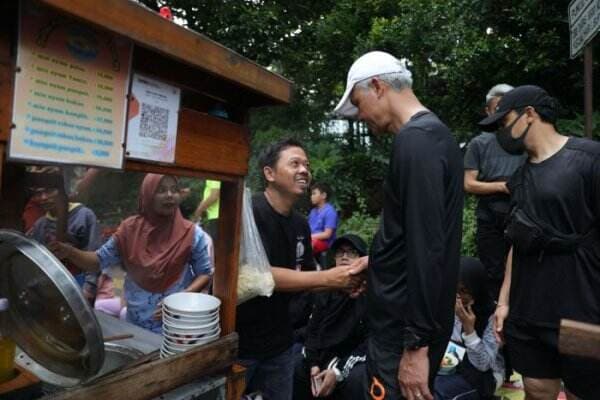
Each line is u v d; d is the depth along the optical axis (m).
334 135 9.15
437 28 7.18
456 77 6.50
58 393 0.91
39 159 0.85
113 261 1.78
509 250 2.28
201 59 1.04
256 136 8.60
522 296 1.99
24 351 1.07
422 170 1.42
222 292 1.39
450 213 1.52
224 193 1.39
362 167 8.30
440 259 1.40
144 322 1.78
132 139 1.03
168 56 0.97
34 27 0.82
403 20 7.48
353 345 2.55
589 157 1.82
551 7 5.46
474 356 2.24
